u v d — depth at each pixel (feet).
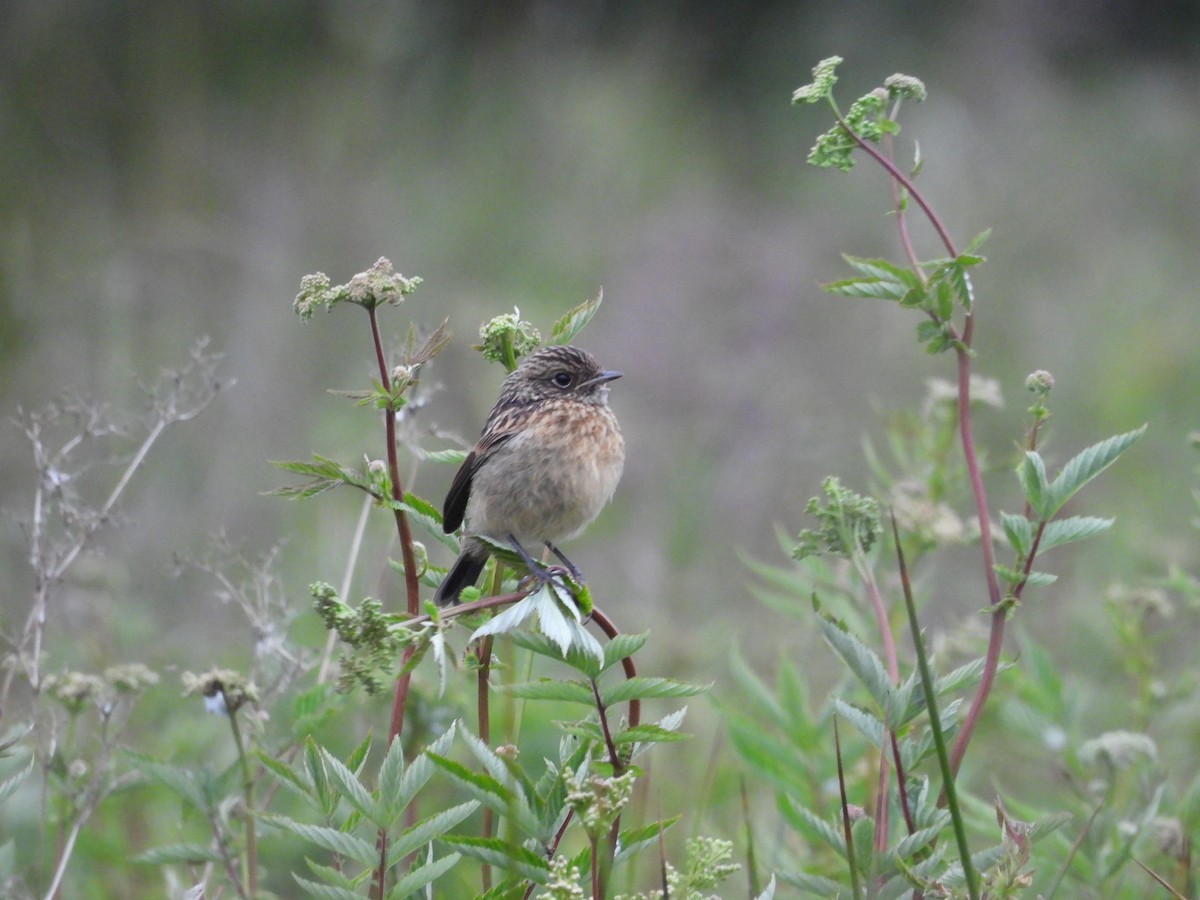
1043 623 38.22
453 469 50.14
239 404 49.01
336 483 17.43
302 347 53.47
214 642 36.50
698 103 95.40
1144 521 45.55
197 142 61.46
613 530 48.14
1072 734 26.48
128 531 38.58
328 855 28.45
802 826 22.41
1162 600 28.19
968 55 97.81
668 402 56.70
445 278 63.77
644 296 64.28
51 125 59.11
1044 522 17.13
